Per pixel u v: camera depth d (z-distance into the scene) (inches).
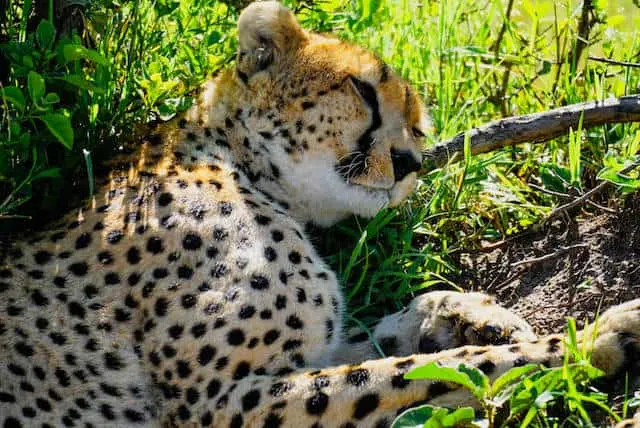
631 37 534.9
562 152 468.8
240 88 400.2
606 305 390.0
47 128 386.9
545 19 579.2
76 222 370.3
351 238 429.7
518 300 406.6
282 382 341.4
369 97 396.2
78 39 392.8
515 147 475.5
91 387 350.0
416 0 570.6
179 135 395.5
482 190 453.1
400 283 418.3
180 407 347.3
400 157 402.0
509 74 520.7
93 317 354.3
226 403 342.3
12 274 360.2
